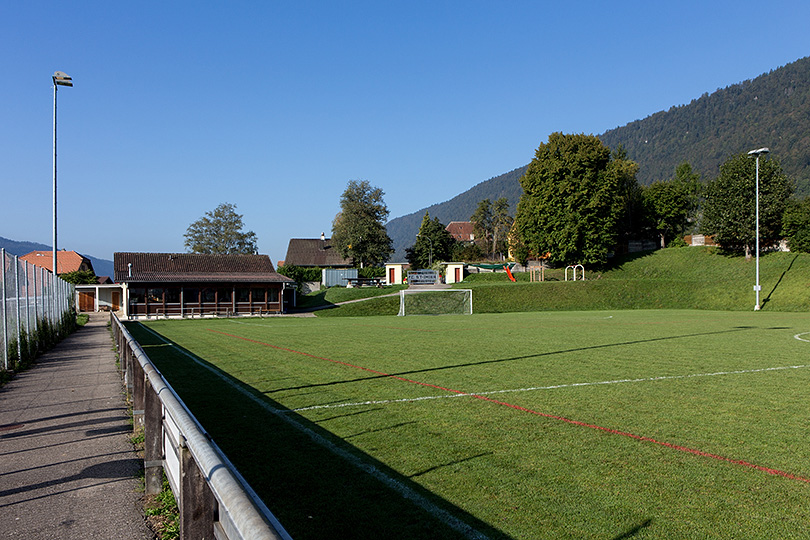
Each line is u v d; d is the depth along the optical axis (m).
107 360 16.45
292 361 14.67
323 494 4.92
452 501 4.74
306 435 6.98
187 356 16.42
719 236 52.41
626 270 59.28
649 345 17.95
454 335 22.81
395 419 7.80
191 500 2.96
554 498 4.80
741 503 4.68
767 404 8.70
